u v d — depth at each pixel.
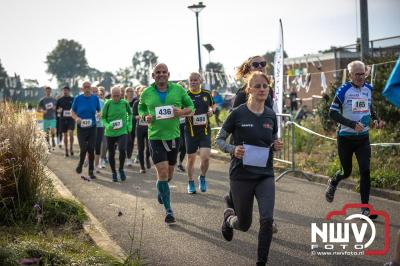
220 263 5.55
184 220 7.42
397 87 4.11
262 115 5.27
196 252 5.94
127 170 12.91
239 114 5.27
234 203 5.31
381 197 8.78
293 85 25.66
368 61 13.86
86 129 11.63
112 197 9.27
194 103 9.27
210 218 7.50
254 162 5.16
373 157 11.26
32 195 6.89
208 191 9.62
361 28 14.10
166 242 6.36
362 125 6.89
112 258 5.27
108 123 11.10
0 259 4.68
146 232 6.83
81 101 11.66
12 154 6.83
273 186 5.17
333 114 7.16
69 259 5.00
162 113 7.30
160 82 7.44
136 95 15.18
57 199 7.21
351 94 7.13
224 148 5.25
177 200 8.81
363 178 7.19
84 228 6.60
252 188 5.20
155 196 9.27
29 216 6.49
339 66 20.45
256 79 5.21
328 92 15.96
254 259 5.66
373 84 12.66
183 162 14.08
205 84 24.05
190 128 9.28
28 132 7.05
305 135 14.58
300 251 5.86
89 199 9.13
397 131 12.62
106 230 6.95
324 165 11.51
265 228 4.96
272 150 5.27
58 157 16.09
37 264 4.76
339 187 9.62
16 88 30.17
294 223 7.10
